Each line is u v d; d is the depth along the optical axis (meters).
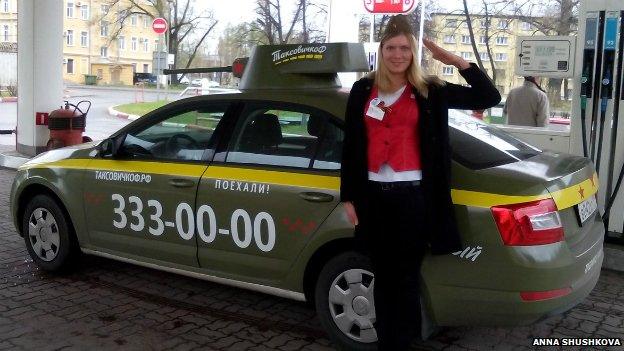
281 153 4.09
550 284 3.31
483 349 3.99
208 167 4.32
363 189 3.27
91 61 70.81
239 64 5.24
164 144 4.64
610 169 5.82
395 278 3.34
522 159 3.82
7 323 4.33
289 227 3.94
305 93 4.17
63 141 10.43
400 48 3.14
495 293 3.36
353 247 3.79
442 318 3.53
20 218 5.54
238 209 4.13
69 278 5.30
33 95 11.22
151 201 4.56
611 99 5.76
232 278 4.27
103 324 4.34
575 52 5.98
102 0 62.91
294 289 4.02
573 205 3.59
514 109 8.03
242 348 4.00
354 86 3.34
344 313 3.83
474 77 3.20
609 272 5.58
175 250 4.48
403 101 3.20
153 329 4.28
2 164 10.96
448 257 3.44
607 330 4.32
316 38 32.12
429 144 3.20
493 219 3.34
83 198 4.97
